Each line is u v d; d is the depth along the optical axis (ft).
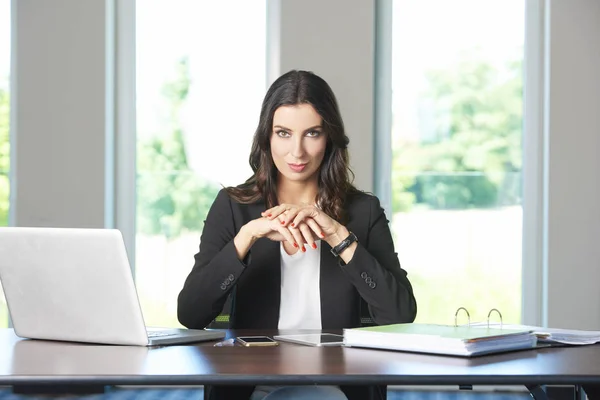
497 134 17.07
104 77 16.19
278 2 16.39
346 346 6.72
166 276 17.06
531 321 17.02
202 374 5.24
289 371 5.36
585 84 16.55
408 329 6.72
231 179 17.11
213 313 8.39
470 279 17.15
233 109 17.06
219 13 17.01
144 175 17.03
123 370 5.41
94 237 6.66
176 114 17.02
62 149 16.16
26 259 7.00
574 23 16.51
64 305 6.92
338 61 16.30
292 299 8.84
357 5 16.28
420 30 17.03
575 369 5.53
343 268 8.27
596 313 16.57
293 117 8.66
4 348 6.61
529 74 16.96
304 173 8.78
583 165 16.61
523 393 16.61
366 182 16.38
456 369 5.48
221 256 8.23
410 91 17.04
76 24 16.14
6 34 16.60
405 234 17.15
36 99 16.16
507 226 17.11
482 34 17.04
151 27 16.93
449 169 17.11
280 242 8.89
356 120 16.35
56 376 5.21
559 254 16.61
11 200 16.42
